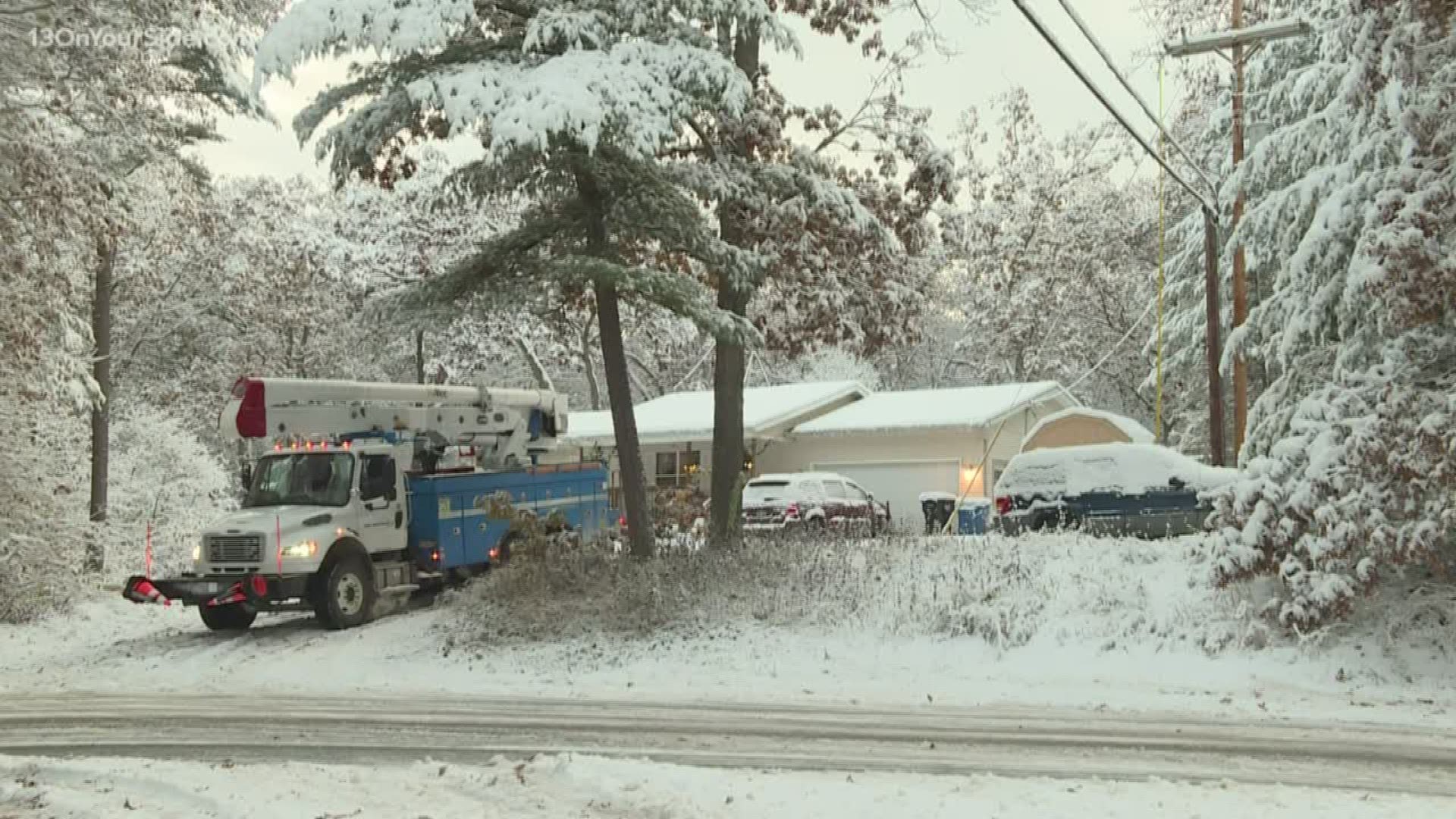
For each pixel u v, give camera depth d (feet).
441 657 54.95
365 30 53.11
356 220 179.22
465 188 63.87
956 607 53.42
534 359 186.80
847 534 68.13
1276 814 25.59
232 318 167.84
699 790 28.09
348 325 167.84
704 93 58.29
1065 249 185.68
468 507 69.67
